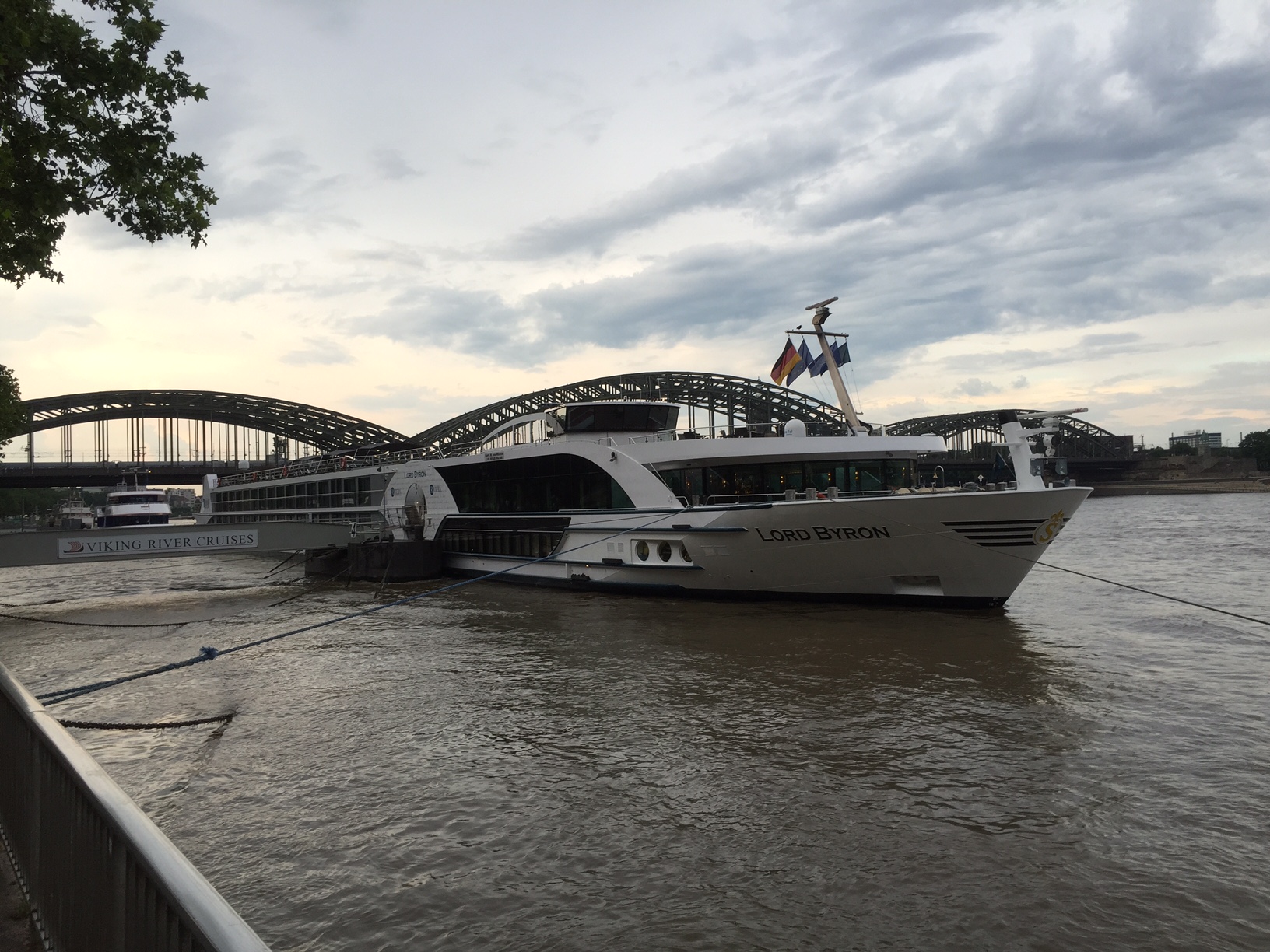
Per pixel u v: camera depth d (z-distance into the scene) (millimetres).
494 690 16188
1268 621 21969
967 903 7891
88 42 14391
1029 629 20594
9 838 6301
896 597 23156
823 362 28422
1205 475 190375
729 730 13148
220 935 2590
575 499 29578
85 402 156500
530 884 8469
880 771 11203
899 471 27000
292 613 28953
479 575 35562
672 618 23234
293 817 10258
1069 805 9945
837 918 7719
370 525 41438
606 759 11992
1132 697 14438
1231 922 7449
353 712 14977
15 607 33938
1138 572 35938
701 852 9062
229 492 69812
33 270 15203
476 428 143125
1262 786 10320
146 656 21656
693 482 26672
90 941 4227
